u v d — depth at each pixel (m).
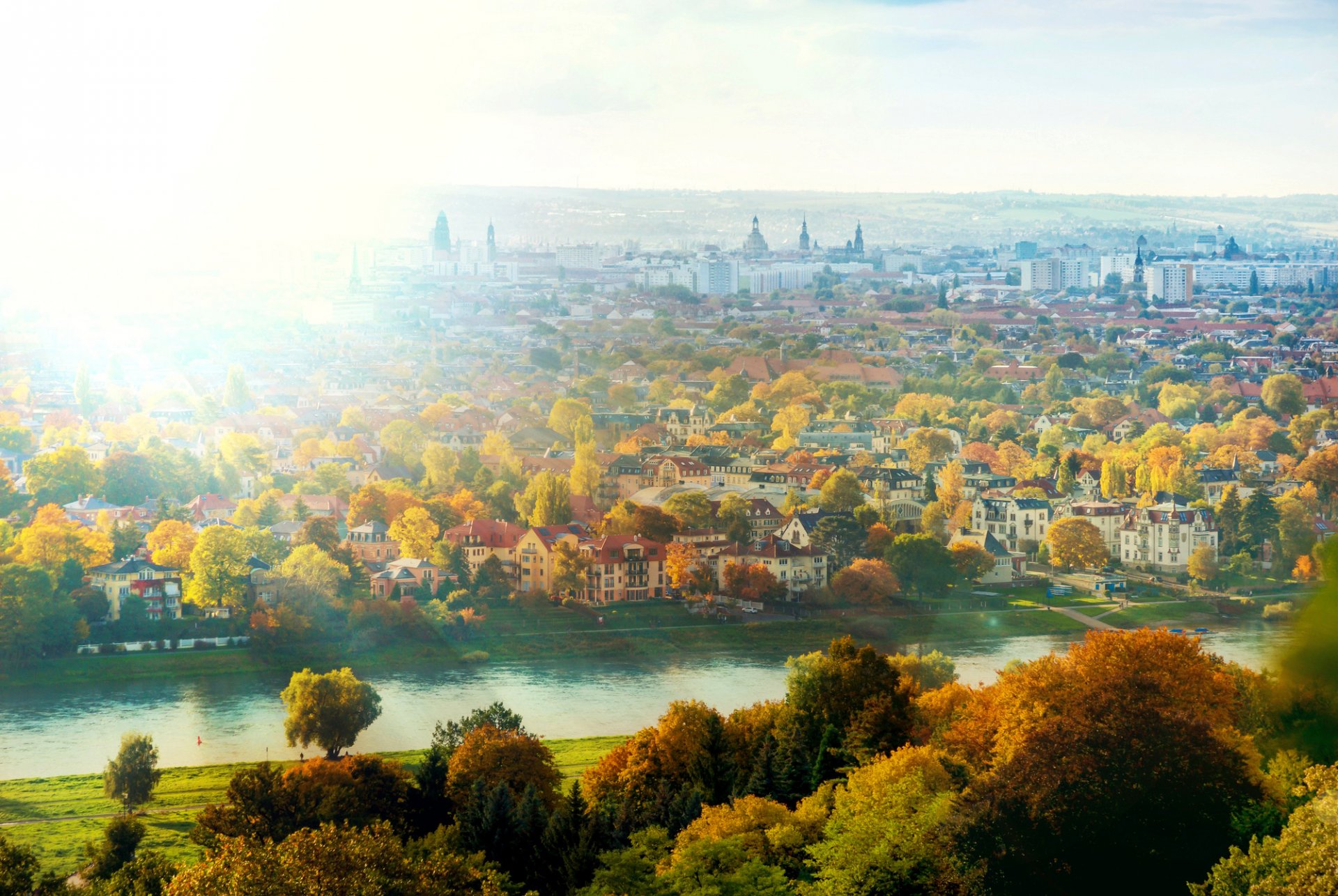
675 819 196.00
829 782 198.12
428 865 176.50
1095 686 194.00
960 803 173.00
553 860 188.50
